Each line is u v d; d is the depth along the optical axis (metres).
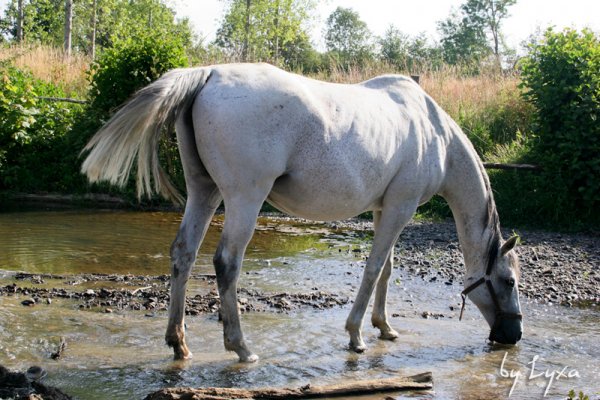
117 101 13.16
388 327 5.60
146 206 12.75
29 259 7.92
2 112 12.82
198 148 4.46
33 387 4.14
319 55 47.12
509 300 5.47
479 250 5.56
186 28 35.72
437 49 51.81
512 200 11.79
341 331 5.70
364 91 5.07
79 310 5.93
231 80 4.40
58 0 39.25
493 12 66.25
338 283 7.47
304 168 4.56
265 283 7.29
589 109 11.28
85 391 4.18
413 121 5.21
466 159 5.56
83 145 13.06
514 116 15.09
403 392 4.39
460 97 16.02
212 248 9.12
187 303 6.27
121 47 13.45
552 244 9.87
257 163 4.36
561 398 4.38
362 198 4.90
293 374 4.64
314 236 10.52
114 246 8.90
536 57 12.25
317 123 4.53
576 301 7.07
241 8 31.94
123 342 5.15
